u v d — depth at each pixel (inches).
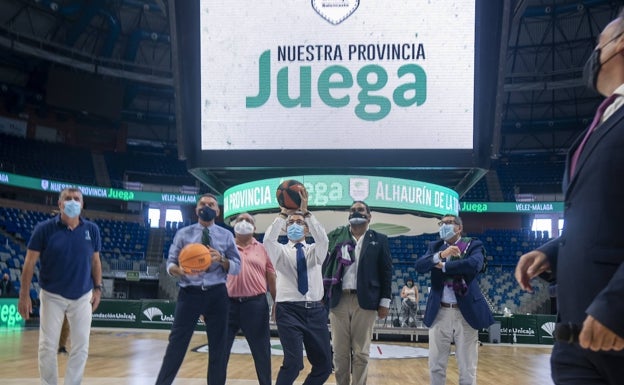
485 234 960.3
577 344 49.5
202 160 289.0
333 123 285.4
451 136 281.0
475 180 358.9
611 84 54.6
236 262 166.9
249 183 361.7
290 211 162.9
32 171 900.0
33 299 682.8
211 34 288.4
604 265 47.3
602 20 911.7
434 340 161.6
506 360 363.6
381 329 502.6
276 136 287.4
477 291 159.8
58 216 165.0
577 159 53.8
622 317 42.3
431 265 159.5
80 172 972.6
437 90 281.4
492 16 277.6
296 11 287.0
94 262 171.8
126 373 254.2
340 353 167.0
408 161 282.0
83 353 163.6
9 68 908.0
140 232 959.6
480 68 279.6
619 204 47.6
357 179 349.1
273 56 287.6
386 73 284.0
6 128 904.3
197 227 170.7
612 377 47.0
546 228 993.5
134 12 947.3
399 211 356.8
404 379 254.4
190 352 361.1
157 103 1075.3
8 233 789.9
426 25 282.2
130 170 1044.5
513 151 1096.8
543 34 958.4
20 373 240.1
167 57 1022.4
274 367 287.1
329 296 168.6
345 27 285.6
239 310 176.7
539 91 1046.4
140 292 864.9
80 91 917.2
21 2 844.0
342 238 171.8
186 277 162.2
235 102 289.0
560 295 52.0
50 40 905.5
